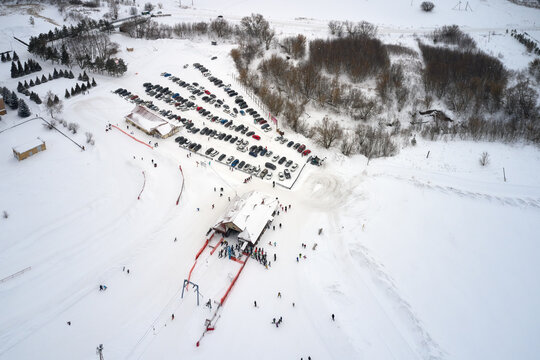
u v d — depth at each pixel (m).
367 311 79.00
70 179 114.25
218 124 142.12
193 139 133.12
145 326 75.81
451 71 171.25
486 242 93.69
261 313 78.44
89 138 128.12
